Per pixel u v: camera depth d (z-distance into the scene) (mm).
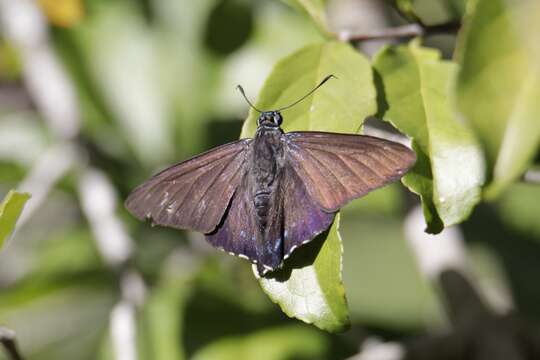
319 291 502
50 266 628
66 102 642
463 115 458
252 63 632
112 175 639
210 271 608
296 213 512
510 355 583
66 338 639
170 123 643
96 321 641
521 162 457
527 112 457
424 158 500
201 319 598
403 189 610
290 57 512
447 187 498
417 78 508
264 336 595
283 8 630
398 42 583
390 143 502
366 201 625
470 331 586
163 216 528
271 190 514
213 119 639
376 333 638
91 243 633
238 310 602
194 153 642
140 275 605
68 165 624
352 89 507
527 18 456
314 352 591
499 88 457
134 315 569
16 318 637
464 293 597
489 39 457
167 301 600
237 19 630
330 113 506
